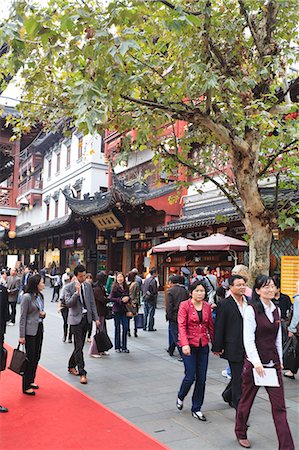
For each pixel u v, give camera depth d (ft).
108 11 17.99
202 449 13.92
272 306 14.28
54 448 13.65
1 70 22.43
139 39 20.67
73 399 18.80
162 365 26.08
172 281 27.30
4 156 71.87
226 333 16.92
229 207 48.24
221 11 25.00
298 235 39.34
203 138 29.81
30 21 17.69
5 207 64.28
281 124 24.31
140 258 71.61
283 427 13.02
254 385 14.21
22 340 18.99
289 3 24.22
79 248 88.38
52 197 108.68
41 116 26.09
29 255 125.39
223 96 23.98
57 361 26.53
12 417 16.42
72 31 18.39
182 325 16.97
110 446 13.89
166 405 18.31
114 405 18.21
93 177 88.69
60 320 45.62
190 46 23.45
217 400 19.24
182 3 22.41
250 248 23.24
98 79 18.38
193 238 54.03
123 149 27.45
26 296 19.40
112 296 30.12
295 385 22.50
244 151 22.50
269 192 36.91
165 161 29.12
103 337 27.09
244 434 14.37
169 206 58.44
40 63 23.29
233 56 25.79
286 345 24.12
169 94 24.07
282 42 26.27
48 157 116.16
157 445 14.08
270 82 25.17
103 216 70.49
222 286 24.73
